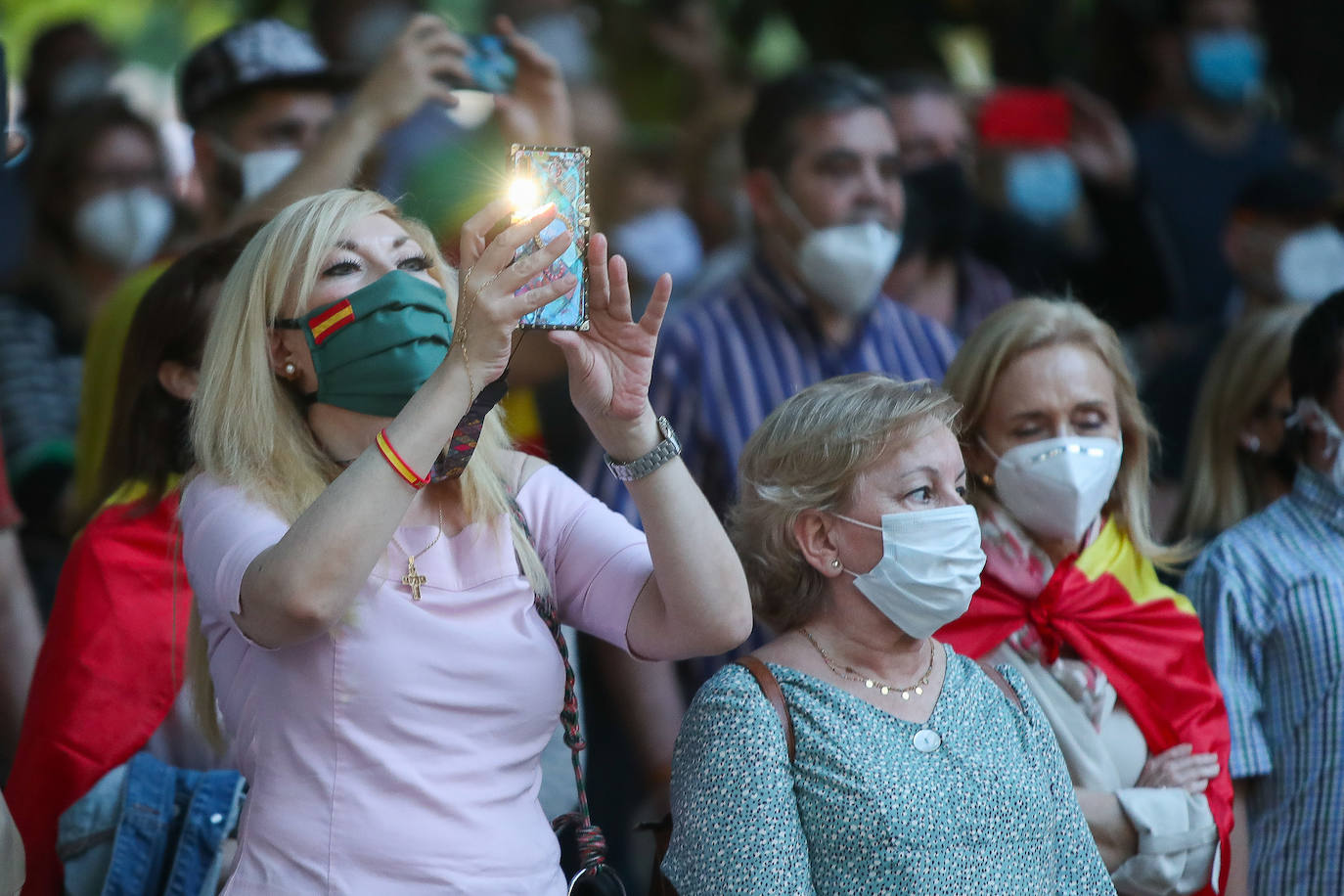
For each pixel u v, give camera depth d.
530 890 9.47
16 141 12.57
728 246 23.56
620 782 16.70
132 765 11.91
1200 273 25.73
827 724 10.16
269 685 9.39
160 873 11.68
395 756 9.26
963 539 10.50
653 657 10.21
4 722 14.81
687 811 10.00
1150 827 11.88
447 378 9.01
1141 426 13.25
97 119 20.03
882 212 16.55
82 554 12.50
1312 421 14.12
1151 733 12.62
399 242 10.04
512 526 10.03
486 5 23.02
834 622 10.80
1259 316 16.11
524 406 17.00
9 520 14.91
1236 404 15.81
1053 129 21.58
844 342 16.80
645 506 9.77
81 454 15.44
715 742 10.08
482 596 9.65
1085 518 12.64
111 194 19.81
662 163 24.39
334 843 9.13
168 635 12.32
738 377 16.20
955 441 10.84
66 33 23.30
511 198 9.30
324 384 9.80
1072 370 12.69
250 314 9.84
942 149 21.08
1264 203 21.75
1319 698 13.45
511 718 9.57
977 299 20.52
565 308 9.35
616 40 26.28
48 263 19.89
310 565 8.77
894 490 10.59
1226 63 26.20
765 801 9.83
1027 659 12.65
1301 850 13.34
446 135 16.48
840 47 29.28
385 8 20.08
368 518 8.84
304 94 16.91
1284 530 14.05
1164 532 17.58
